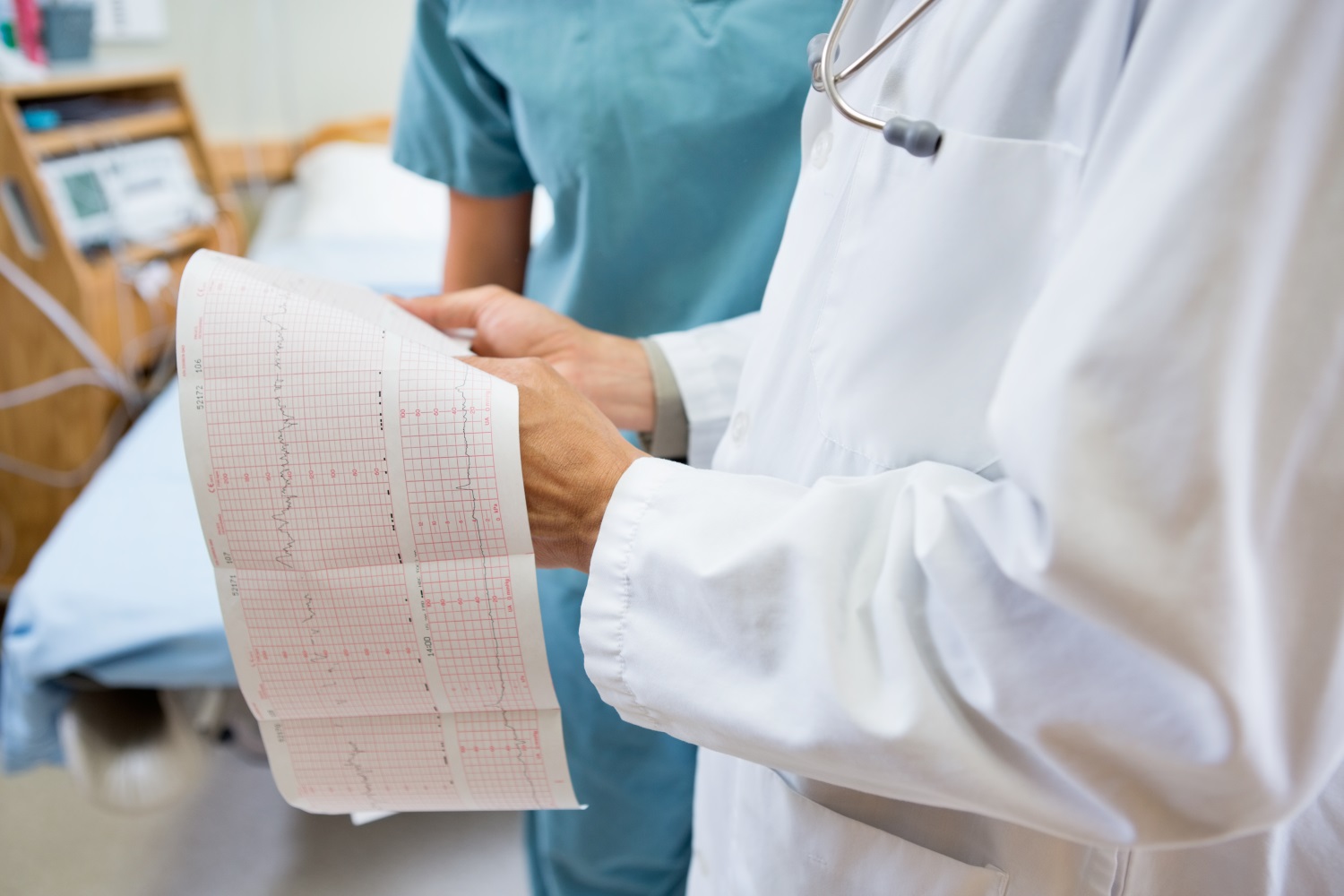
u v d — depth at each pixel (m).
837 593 0.39
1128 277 0.30
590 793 0.99
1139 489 0.30
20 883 1.42
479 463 0.44
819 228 0.52
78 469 1.96
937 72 0.44
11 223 1.78
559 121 0.79
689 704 0.43
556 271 0.92
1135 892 0.47
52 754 1.19
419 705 0.50
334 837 1.52
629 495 0.45
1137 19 0.37
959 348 0.43
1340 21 0.28
